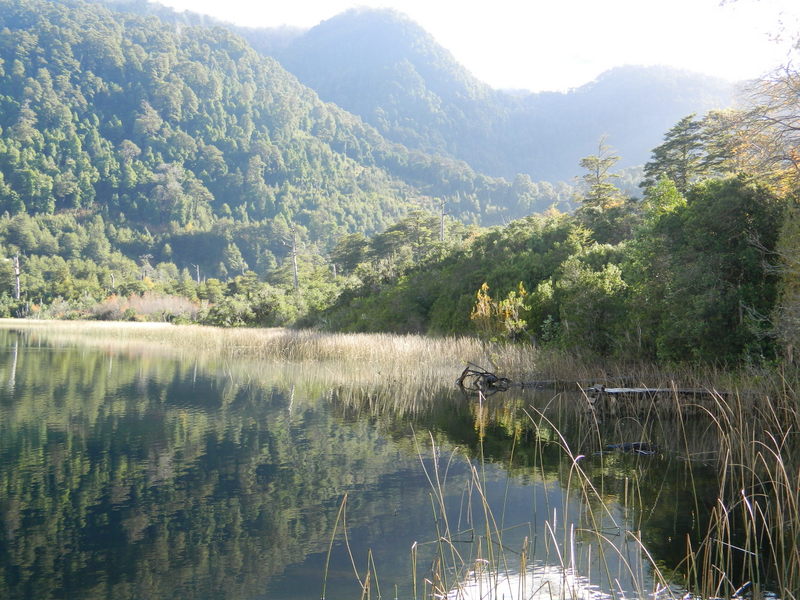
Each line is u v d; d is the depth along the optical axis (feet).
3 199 553.23
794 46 36.17
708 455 27.71
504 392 47.06
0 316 265.13
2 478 24.03
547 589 15.07
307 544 18.13
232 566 16.60
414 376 54.34
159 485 23.50
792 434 27.58
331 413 37.88
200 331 108.99
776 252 35.12
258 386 49.11
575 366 49.16
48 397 42.75
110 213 611.88
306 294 147.74
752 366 36.40
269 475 24.88
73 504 21.31
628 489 22.98
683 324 40.45
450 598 14.66
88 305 246.06
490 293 79.77
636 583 15.33
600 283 52.54
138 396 43.62
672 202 47.83
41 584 15.39
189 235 573.33
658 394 37.04
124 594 14.90
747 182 39.22
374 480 24.30
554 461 27.04
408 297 96.68
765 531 18.72
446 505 21.45
